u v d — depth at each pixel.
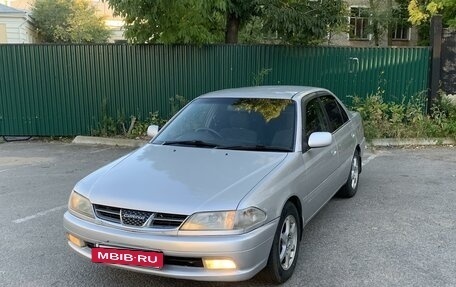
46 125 10.88
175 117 5.01
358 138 6.20
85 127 10.87
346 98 10.54
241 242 3.11
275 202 3.45
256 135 4.36
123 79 10.63
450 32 10.28
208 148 4.28
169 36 10.18
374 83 10.50
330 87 10.52
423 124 9.83
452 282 3.67
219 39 12.02
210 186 3.41
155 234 3.17
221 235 3.12
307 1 10.62
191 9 9.89
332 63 10.44
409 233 4.75
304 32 10.55
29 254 4.37
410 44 26.16
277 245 3.49
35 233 4.93
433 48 10.27
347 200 5.93
